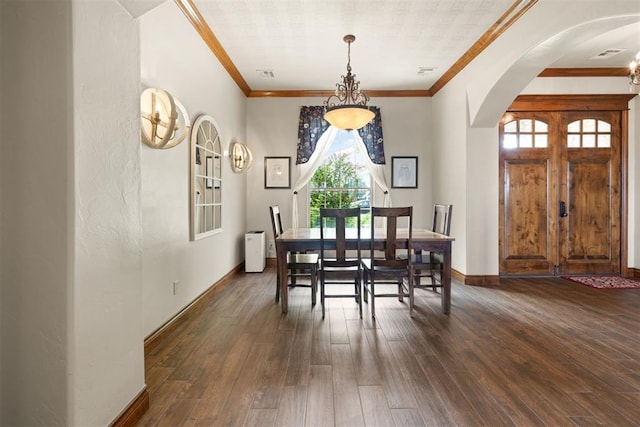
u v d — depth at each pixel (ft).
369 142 18.29
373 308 10.48
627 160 16.03
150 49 8.30
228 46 12.99
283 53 13.69
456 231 15.55
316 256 13.01
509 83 12.25
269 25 11.49
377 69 15.46
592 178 16.10
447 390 6.39
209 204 12.46
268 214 18.65
